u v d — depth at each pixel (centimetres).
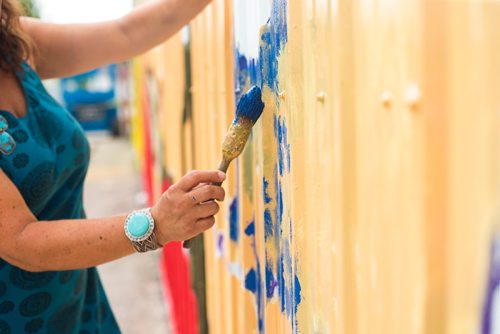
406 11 83
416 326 83
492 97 69
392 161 89
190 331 318
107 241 149
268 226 158
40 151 171
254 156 171
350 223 106
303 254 132
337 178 110
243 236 183
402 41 84
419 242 81
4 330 181
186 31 284
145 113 766
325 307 120
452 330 76
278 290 155
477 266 72
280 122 144
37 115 177
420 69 79
